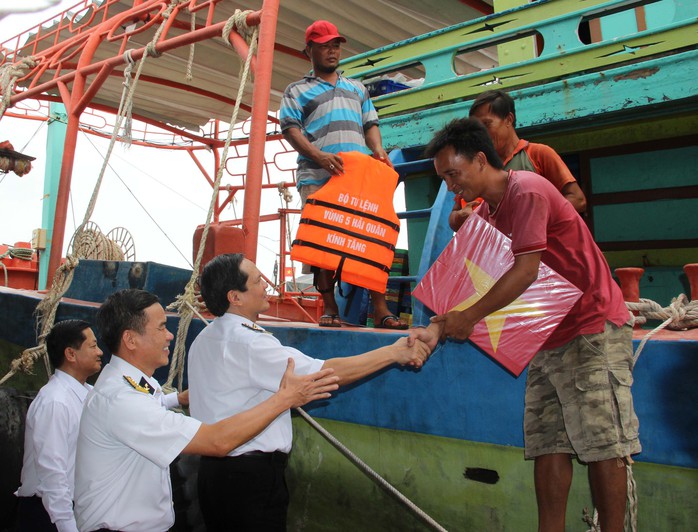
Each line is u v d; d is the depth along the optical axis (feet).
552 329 6.97
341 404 10.23
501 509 8.52
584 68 13.10
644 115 13.07
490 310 7.06
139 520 7.14
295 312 29.12
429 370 9.20
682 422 7.23
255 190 12.30
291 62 30.83
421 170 15.80
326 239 10.50
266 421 6.81
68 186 18.83
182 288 14.42
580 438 6.87
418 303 11.45
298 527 10.87
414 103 15.79
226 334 8.02
